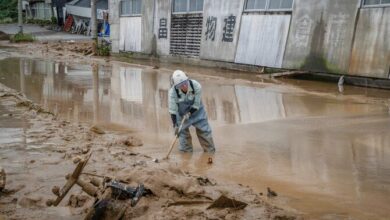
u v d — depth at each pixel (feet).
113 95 40.09
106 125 28.07
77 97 38.81
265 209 14.17
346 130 26.55
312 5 49.26
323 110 32.89
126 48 89.15
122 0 90.22
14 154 19.98
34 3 185.88
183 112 21.67
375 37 43.14
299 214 14.25
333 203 15.39
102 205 12.54
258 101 36.83
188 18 70.38
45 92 41.34
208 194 15.33
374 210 14.80
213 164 20.10
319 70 48.75
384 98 37.96
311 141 24.20
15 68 61.98
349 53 45.60
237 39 60.18
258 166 19.83
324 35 48.06
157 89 43.88
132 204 12.59
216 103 36.11
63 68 63.57
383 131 26.25
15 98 35.91
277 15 53.93
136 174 15.25
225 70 61.46
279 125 28.04
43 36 137.28
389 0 41.98
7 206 14.05
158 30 78.54
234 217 13.39
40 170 17.60
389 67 41.96
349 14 45.52
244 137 25.21
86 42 112.57
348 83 46.50
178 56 73.51
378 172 19.01
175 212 13.51
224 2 62.23
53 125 26.43
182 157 21.31
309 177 18.33
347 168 19.56
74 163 18.65
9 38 130.62
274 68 54.60
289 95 39.65
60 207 13.99
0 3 193.47
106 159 19.26
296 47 51.31
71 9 149.79
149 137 25.11
